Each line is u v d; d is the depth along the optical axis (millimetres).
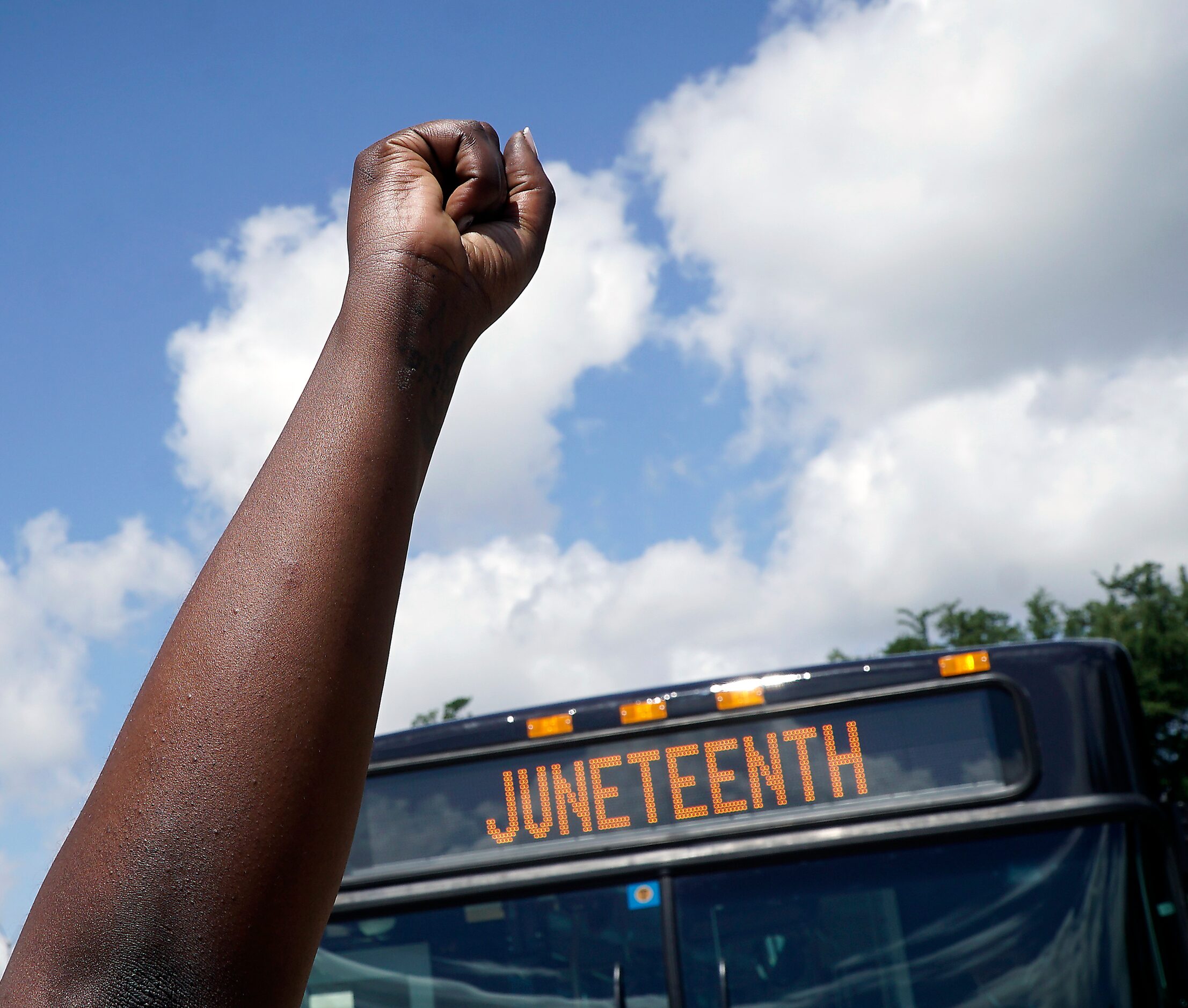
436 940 4602
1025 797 4383
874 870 4391
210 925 471
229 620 522
